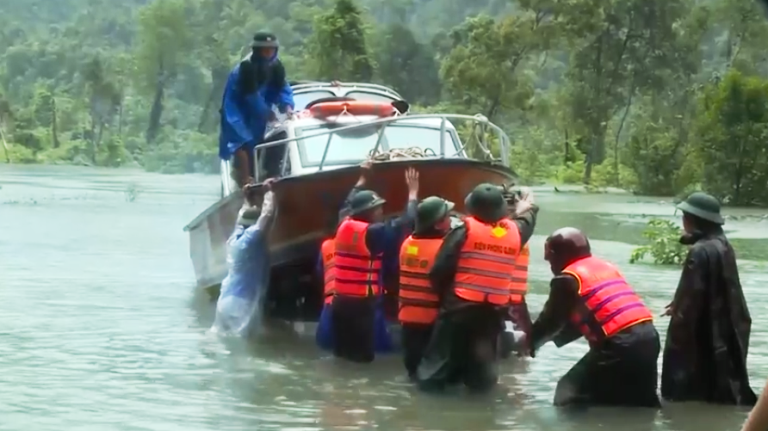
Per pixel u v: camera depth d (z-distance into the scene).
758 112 46.50
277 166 14.77
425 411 9.95
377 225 11.98
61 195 44.81
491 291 10.56
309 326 14.45
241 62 15.16
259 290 13.80
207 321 14.73
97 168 91.88
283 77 15.37
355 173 12.73
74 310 15.47
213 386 10.93
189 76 108.44
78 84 119.31
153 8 108.06
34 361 11.98
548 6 69.19
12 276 19.12
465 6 144.38
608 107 71.94
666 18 70.81
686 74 73.31
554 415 9.79
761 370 11.85
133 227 29.59
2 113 104.44
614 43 71.56
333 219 13.20
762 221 36.00
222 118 15.33
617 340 9.85
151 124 106.12
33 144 102.94
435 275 10.69
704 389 10.20
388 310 13.04
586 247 10.18
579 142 72.00
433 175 12.66
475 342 10.66
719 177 47.06
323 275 13.25
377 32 95.44
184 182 60.88
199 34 109.44
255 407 10.05
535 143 80.00
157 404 10.12
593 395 10.01
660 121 73.31
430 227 11.03
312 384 11.06
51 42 136.88
